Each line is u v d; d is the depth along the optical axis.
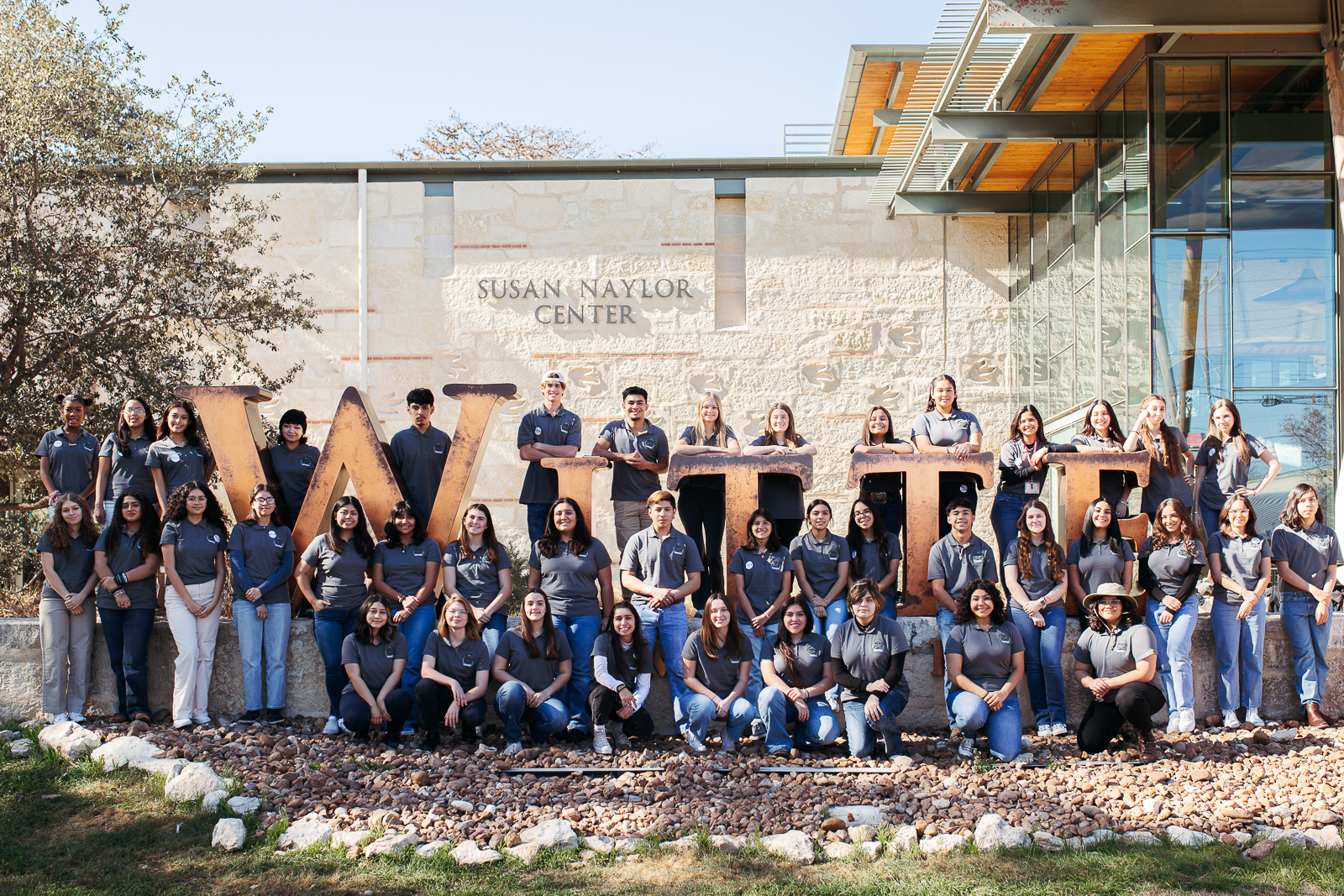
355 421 8.58
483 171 15.64
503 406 15.37
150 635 8.01
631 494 8.91
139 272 11.86
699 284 15.52
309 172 15.59
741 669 7.60
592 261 15.56
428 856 5.77
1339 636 8.12
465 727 7.58
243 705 8.25
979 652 7.41
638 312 15.51
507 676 7.64
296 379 15.35
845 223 15.58
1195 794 6.48
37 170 11.16
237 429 8.60
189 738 7.52
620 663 7.66
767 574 8.05
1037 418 8.62
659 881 5.50
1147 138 11.59
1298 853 5.62
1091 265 13.20
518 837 6.00
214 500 8.04
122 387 11.62
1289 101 11.67
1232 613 7.94
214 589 7.97
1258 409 11.48
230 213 15.28
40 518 11.80
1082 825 6.00
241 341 13.60
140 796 6.60
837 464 15.34
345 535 7.96
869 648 7.37
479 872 5.62
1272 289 11.58
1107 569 7.80
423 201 15.64
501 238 15.58
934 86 13.62
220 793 6.52
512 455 15.33
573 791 6.71
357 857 5.80
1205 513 8.74
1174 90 11.62
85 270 11.61
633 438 9.00
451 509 8.49
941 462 8.31
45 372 11.31
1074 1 10.88
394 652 7.67
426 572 8.02
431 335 15.47
